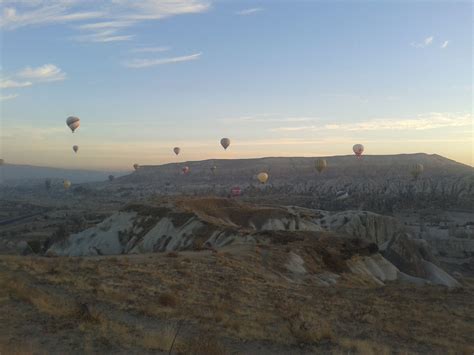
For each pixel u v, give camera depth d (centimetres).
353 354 1454
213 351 1277
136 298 1867
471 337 1878
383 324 1948
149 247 6588
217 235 5975
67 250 7556
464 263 9731
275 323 1781
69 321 1395
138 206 7875
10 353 1051
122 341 1267
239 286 2520
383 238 8769
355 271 4688
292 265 3950
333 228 8794
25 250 8269
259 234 5622
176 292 2078
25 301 1566
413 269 5956
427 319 2178
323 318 1928
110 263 2772
